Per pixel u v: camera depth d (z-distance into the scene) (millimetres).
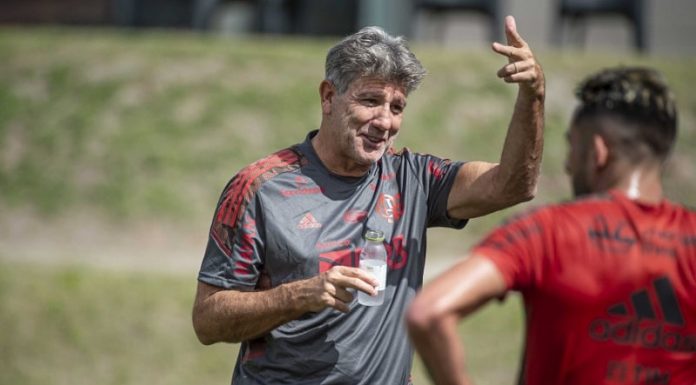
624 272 9125
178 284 38469
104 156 53656
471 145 53906
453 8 73062
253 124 55906
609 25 81500
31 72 62031
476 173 12914
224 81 59750
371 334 12398
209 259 12641
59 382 31359
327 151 12750
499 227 9398
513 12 78188
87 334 34000
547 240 9195
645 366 9164
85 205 50375
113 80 60375
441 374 8617
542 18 77938
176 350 33250
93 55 63906
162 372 32000
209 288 12633
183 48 64750
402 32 72812
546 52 66312
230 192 12648
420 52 64188
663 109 9617
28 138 55750
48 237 47688
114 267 41156
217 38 77438
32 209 50250
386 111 12352
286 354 12391
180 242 47375
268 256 12438
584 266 9141
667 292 9180
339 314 12273
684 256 9281
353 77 12258
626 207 9383
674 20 78375
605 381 9164
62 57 63781
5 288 37031
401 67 12266
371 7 73062
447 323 8523
